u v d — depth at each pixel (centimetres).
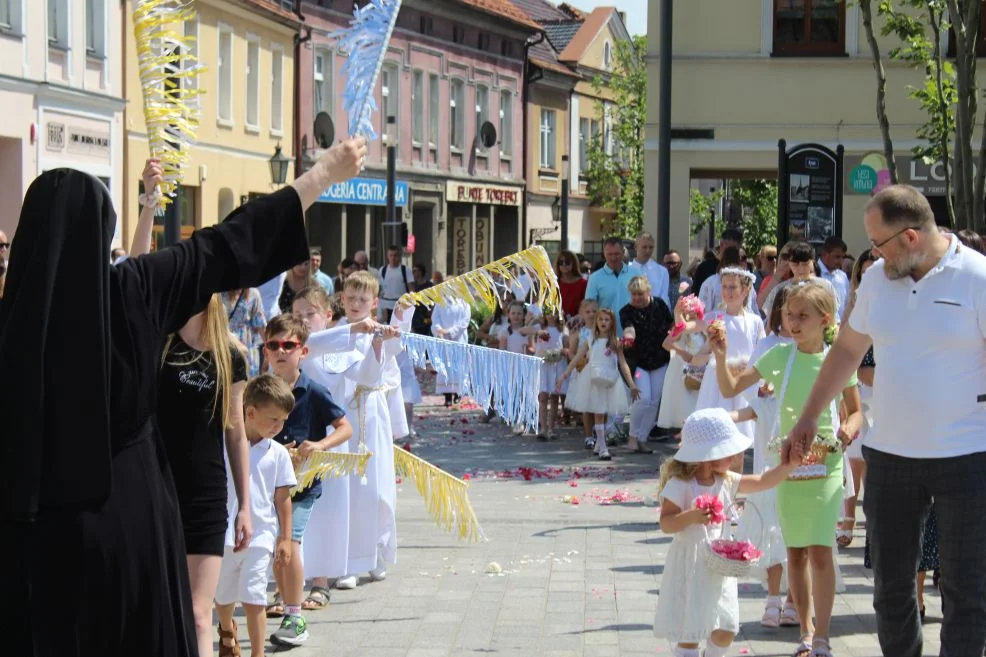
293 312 979
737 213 4444
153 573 400
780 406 784
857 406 772
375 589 937
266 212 414
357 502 922
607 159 6506
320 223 4331
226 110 3675
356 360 913
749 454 1593
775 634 809
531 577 968
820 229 2089
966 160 1922
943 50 2611
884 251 630
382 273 2950
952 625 624
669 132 2062
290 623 795
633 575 970
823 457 740
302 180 420
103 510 390
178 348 611
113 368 394
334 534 887
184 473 608
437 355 898
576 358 1677
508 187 5659
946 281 623
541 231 5888
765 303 1259
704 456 664
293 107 4156
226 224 413
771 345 859
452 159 5181
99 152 3031
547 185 6100
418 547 1081
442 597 911
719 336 812
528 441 1833
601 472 1516
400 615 863
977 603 620
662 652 768
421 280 3141
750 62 2661
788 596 823
